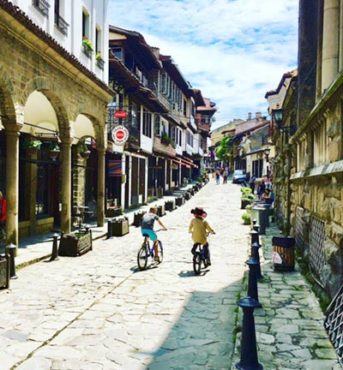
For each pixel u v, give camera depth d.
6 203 10.48
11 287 8.41
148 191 30.88
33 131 15.09
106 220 19.41
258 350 5.12
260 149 44.19
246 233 16.52
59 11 13.40
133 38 23.50
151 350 5.43
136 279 9.20
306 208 9.34
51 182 16.94
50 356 5.22
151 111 29.17
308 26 10.37
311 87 10.31
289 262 9.30
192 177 57.91
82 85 14.54
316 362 4.78
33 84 10.92
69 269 10.15
